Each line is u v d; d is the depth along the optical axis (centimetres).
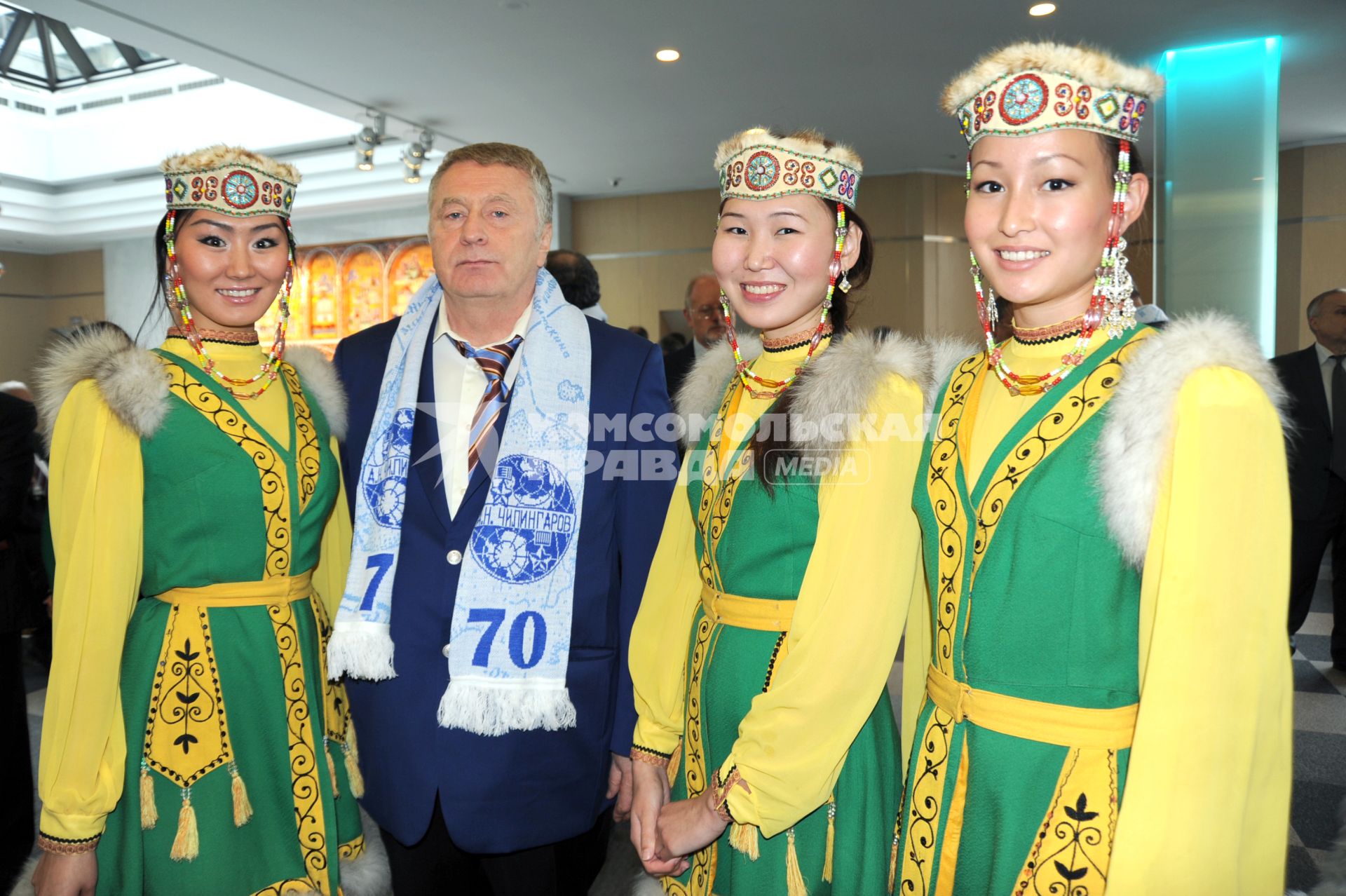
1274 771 92
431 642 153
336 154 1052
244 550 149
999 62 106
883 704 135
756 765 119
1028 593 103
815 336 137
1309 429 415
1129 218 109
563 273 291
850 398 120
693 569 150
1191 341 94
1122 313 106
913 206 956
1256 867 92
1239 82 620
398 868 159
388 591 150
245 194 150
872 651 119
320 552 171
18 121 1209
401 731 151
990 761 105
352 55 620
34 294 1419
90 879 136
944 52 617
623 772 165
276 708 150
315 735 156
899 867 116
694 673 139
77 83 1190
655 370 165
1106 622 101
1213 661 90
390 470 154
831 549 120
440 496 156
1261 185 625
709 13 552
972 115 109
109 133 1195
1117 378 102
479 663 147
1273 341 632
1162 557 95
